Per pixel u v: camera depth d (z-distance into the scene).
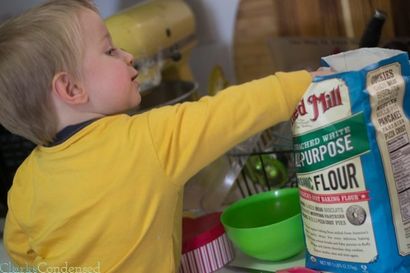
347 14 1.06
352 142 0.68
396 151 0.68
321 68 0.74
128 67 0.77
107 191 0.70
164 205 0.72
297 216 0.79
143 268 0.73
